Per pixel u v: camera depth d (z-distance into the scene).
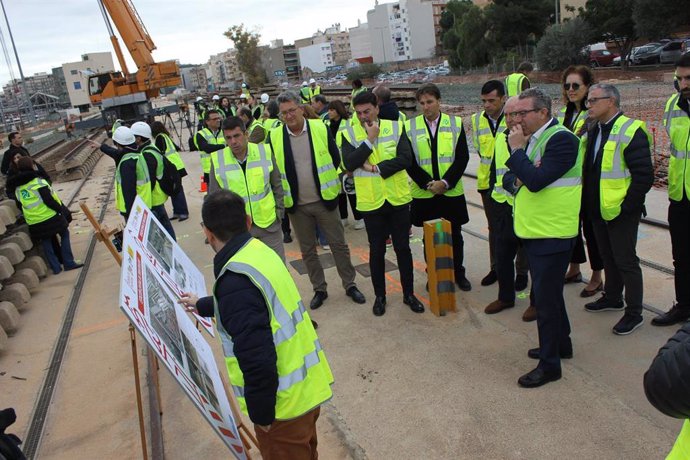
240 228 2.29
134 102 25.94
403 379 3.82
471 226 6.98
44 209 6.97
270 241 4.65
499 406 3.40
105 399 4.11
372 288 5.52
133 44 25.12
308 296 5.55
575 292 4.86
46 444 3.64
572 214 3.22
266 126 7.94
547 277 3.36
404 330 4.53
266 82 66.75
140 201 2.97
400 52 117.75
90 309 5.98
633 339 3.95
